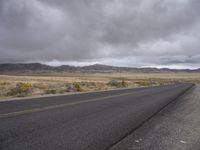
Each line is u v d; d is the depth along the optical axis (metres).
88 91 26.81
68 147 4.67
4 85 30.72
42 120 7.48
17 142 4.95
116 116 8.59
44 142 4.98
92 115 8.71
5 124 6.75
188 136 5.86
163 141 5.29
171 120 8.12
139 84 54.62
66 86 32.28
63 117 8.12
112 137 5.52
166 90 28.50
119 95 19.80
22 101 13.84
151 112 9.88
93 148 4.64
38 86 29.67
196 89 30.05
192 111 10.51
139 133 6.02
